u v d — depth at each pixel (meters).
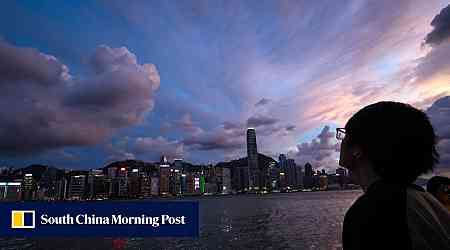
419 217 1.01
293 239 48.66
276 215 95.94
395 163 1.17
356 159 1.32
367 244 1.03
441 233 0.98
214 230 63.75
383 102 1.34
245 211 117.31
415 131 1.19
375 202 1.08
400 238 0.98
